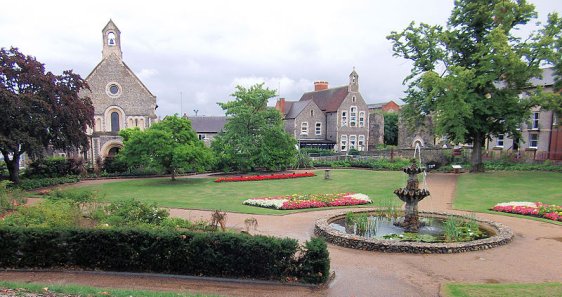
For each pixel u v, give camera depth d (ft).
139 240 30.45
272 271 28.89
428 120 160.66
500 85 131.85
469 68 97.55
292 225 47.73
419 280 29.50
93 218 40.01
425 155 130.11
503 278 29.91
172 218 43.34
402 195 45.70
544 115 119.75
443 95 93.81
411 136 173.58
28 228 31.48
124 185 90.68
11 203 50.93
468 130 99.60
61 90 87.30
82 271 30.58
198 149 93.40
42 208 39.06
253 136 115.85
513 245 39.24
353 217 49.08
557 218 50.19
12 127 76.89
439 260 34.24
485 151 123.95
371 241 37.11
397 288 27.94
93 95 133.90
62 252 31.07
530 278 29.91
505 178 88.53
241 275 29.40
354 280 29.48
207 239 29.60
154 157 94.94
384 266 32.68
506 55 84.28
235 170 120.78
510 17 88.84
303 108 171.63
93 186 88.69
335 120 169.68
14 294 23.81
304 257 28.55
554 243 40.04
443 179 93.81
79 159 107.55
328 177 99.76
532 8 88.94
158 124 97.60
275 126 116.26
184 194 75.20
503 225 44.62
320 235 42.06
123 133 111.75
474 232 42.34
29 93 79.20
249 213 54.75
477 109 93.45
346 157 141.18
